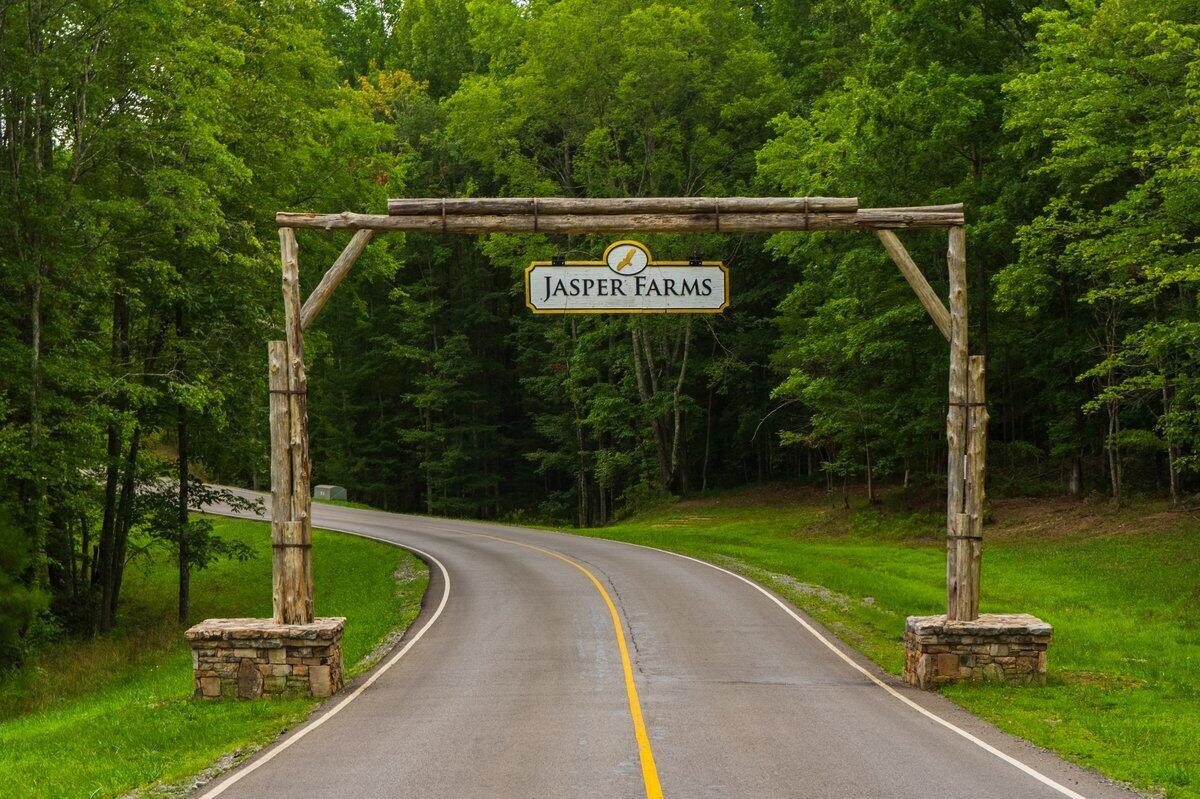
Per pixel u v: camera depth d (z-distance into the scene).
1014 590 24.38
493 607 22.41
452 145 54.88
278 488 14.52
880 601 23.23
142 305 22.09
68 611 25.34
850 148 32.78
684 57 42.59
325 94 29.44
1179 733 11.37
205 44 21.42
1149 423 33.28
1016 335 33.66
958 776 9.25
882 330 34.31
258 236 26.52
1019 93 28.86
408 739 10.98
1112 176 24.31
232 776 9.55
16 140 20.58
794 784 8.89
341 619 14.87
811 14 51.38
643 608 21.61
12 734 12.96
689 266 15.33
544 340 60.50
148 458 26.61
